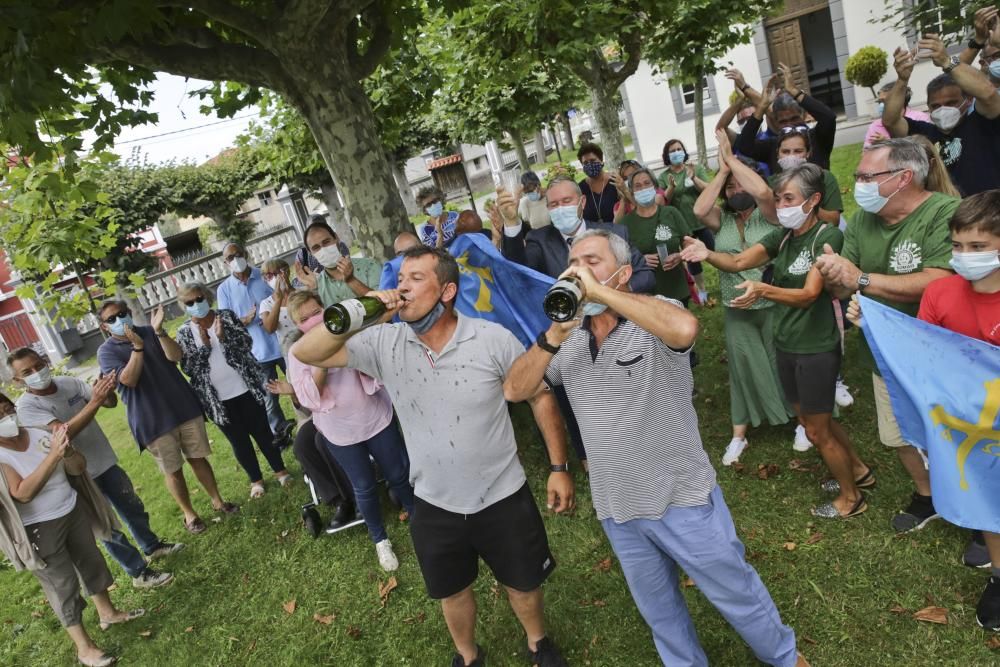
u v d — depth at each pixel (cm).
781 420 429
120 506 497
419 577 418
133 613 452
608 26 734
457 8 559
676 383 241
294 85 482
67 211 585
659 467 241
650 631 328
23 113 360
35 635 477
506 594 379
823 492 393
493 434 271
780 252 357
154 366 514
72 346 1831
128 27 358
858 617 304
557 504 285
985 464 267
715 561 242
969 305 269
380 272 510
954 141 462
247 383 545
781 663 262
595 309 229
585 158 635
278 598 438
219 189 2033
